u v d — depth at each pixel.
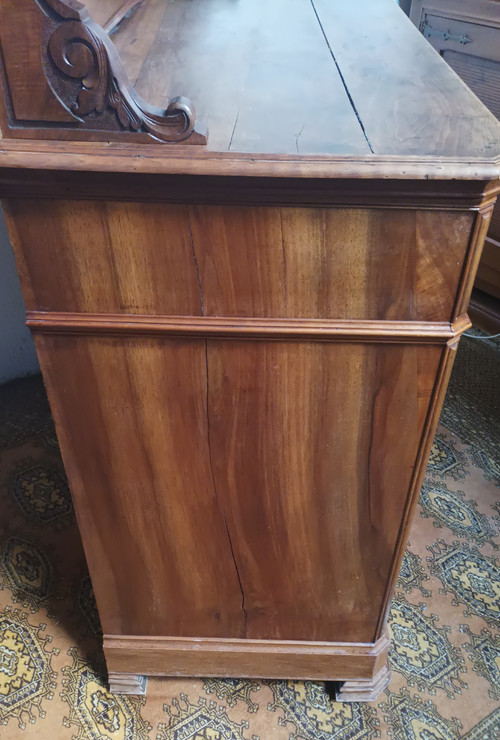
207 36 1.01
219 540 0.92
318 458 0.83
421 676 1.12
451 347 0.72
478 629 1.20
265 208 0.63
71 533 1.39
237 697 1.09
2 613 1.22
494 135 0.66
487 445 1.62
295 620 1.02
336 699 1.08
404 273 0.67
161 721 1.05
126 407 0.79
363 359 0.74
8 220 0.65
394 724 1.05
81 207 0.63
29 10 0.54
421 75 0.85
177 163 0.58
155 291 0.69
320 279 0.68
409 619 1.21
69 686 1.10
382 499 0.87
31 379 1.86
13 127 0.60
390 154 0.60
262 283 0.68
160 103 0.72
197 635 1.05
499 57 1.68
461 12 1.74
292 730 1.04
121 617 1.02
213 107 0.72
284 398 0.77
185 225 0.64
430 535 1.38
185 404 0.78
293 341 0.72
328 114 0.71
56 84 0.58
